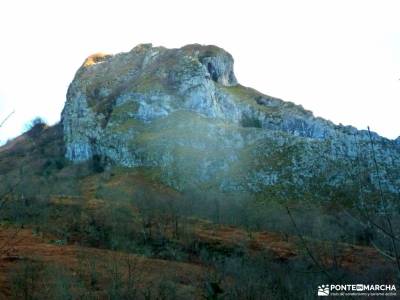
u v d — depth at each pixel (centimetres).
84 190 17175
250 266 6125
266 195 16900
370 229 595
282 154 18450
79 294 4591
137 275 5553
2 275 5325
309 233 9300
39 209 10156
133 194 14225
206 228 11400
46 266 5681
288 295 2936
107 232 9619
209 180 17800
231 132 19625
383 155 15525
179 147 18962
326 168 17425
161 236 9631
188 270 6550
